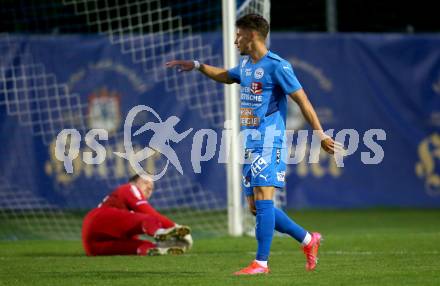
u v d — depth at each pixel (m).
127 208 30.67
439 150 54.53
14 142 47.22
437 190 54.62
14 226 45.03
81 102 47.62
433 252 29.48
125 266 25.89
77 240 38.44
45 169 47.69
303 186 52.56
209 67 24.62
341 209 53.09
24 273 24.14
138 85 47.50
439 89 54.44
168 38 46.97
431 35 54.28
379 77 53.66
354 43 53.34
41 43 46.91
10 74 46.28
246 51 22.59
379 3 62.06
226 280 21.33
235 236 37.91
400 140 53.94
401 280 21.08
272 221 22.48
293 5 61.16
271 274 22.59
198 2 50.69
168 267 25.45
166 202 46.72
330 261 26.55
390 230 42.38
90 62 47.69
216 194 47.88
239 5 44.75
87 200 47.66
